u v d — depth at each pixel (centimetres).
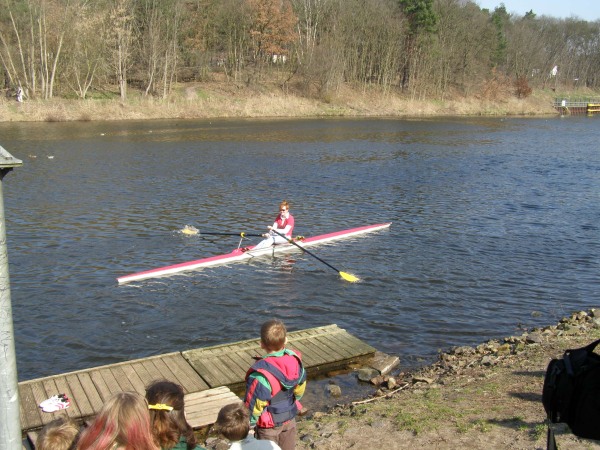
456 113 8406
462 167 3612
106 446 382
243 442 516
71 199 2462
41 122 5491
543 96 10744
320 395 993
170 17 6912
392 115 7769
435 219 2286
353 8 8494
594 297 1500
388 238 2008
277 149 4197
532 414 754
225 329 1282
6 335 382
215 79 7756
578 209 2488
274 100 7350
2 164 357
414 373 1073
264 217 2258
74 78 6341
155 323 1303
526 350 1107
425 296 1484
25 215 2186
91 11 6450
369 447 710
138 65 7231
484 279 1612
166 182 2880
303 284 1562
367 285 1558
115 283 1534
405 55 8906
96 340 1213
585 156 4206
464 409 800
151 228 2058
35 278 1547
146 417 398
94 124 5497
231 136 4884
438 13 9081
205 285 1542
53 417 859
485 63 9794
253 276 1619
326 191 2781
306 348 1134
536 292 1526
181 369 1030
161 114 6394
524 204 2575
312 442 743
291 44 8212
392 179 3142
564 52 12350
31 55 5950
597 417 419
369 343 1220
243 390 1002
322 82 7806
